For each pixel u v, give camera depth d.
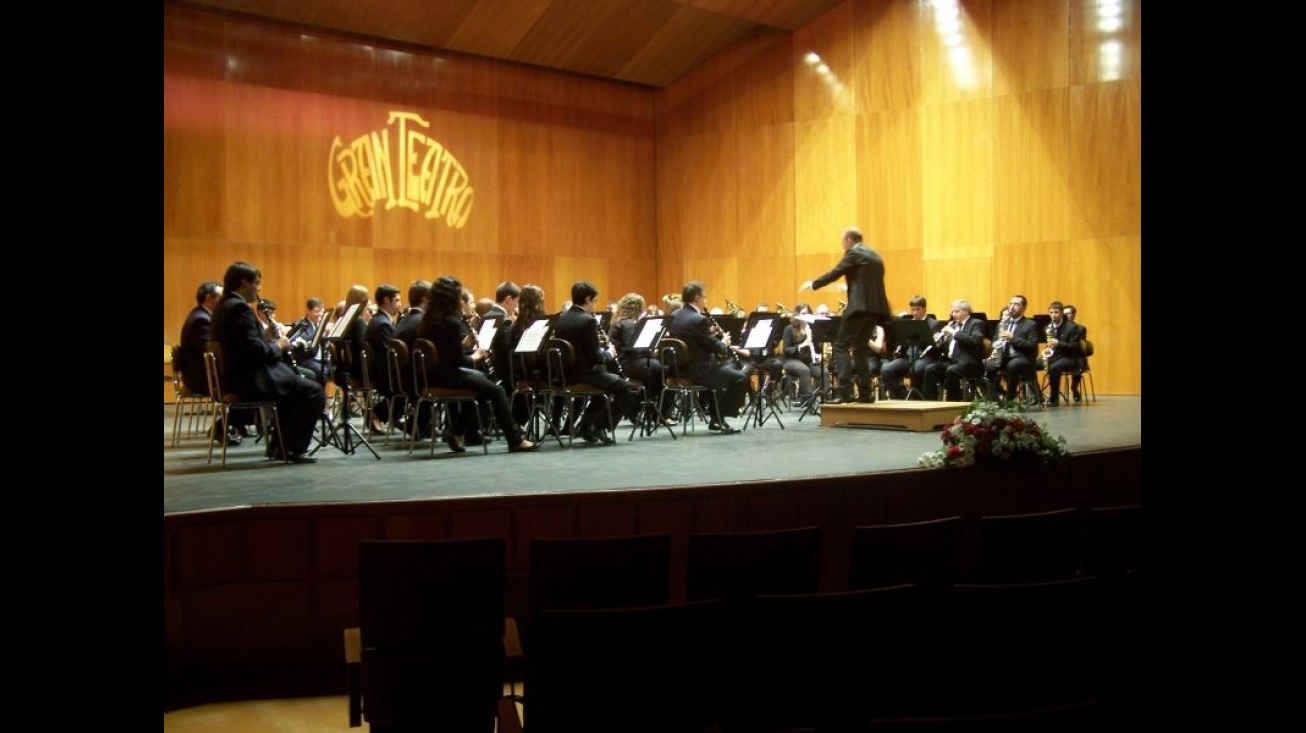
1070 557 3.97
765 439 7.56
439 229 14.27
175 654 4.40
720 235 16.11
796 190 15.37
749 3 14.57
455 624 3.18
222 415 6.20
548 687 2.58
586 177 15.83
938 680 3.12
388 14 13.27
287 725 4.00
